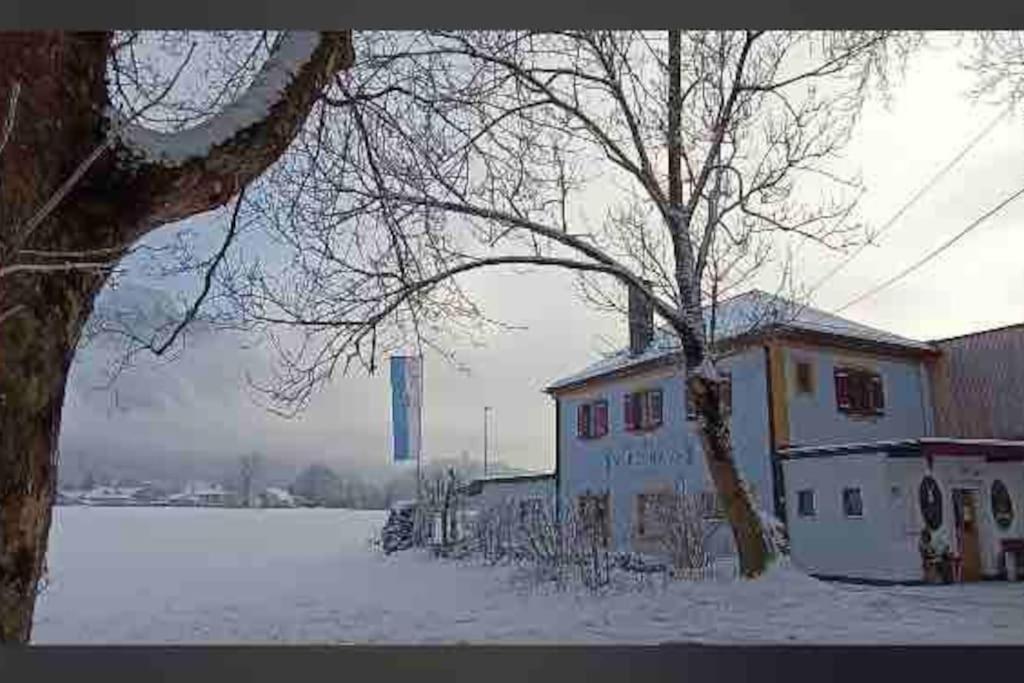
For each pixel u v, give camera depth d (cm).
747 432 1281
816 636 699
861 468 1119
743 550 955
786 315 1177
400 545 1343
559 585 1009
